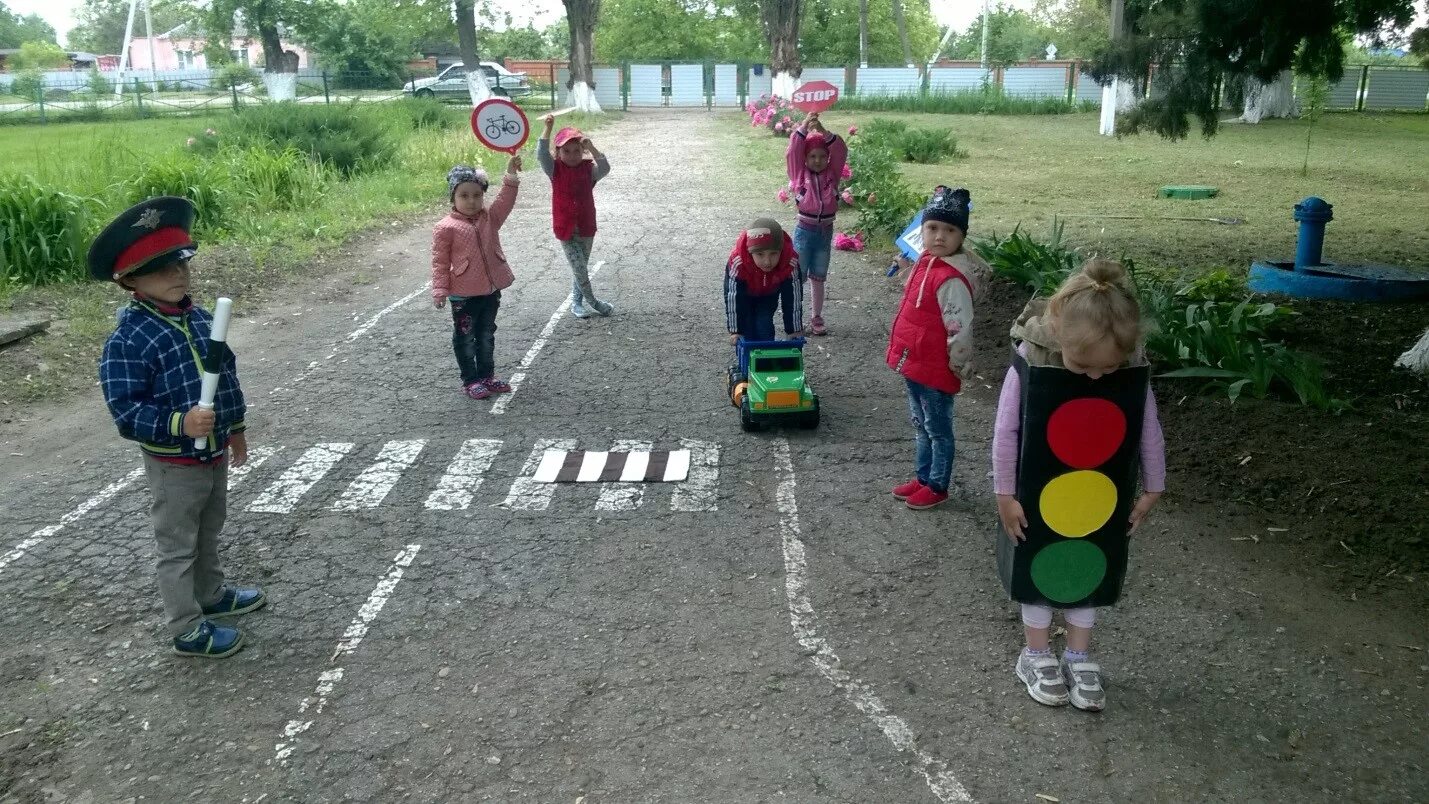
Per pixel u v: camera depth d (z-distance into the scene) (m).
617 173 18.70
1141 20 9.45
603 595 4.35
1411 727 3.47
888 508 5.16
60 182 12.40
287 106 18.61
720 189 16.61
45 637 4.09
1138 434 3.28
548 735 3.46
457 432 6.24
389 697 3.68
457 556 4.70
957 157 21.66
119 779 3.28
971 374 7.18
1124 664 3.84
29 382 7.21
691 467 5.67
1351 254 10.95
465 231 6.46
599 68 43.56
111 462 5.89
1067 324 3.07
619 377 7.26
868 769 3.29
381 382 7.20
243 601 4.22
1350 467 5.22
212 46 51.44
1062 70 41.31
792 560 4.64
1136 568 4.52
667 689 3.71
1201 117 9.23
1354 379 6.60
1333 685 3.70
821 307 8.21
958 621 4.14
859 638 4.03
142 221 3.48
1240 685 3.71
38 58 81.38
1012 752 3.37
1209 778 3.24
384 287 10.09
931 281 4.70
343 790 3.21
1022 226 13.16
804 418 6.11
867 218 12.28
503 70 46.22
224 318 3.47
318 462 5.79
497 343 8.09
